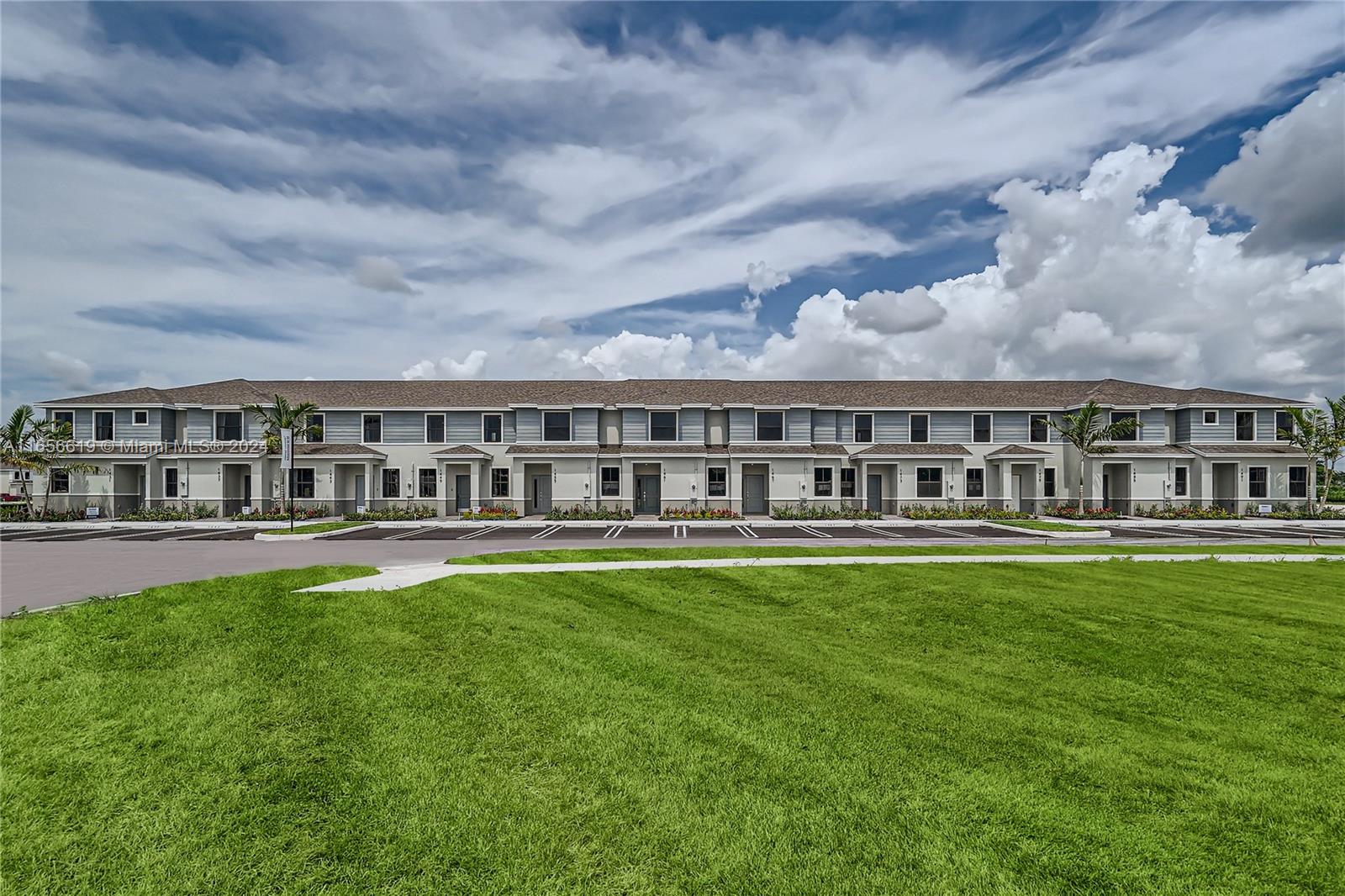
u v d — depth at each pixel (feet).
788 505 113.39
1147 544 69.10
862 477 115.65
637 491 118.32
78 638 26.32
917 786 16.33
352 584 40.11
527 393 128.57
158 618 29.50
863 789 16.11
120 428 117.50
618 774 16.70
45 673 22.79
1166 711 21.90
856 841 13.94
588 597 39.01
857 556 57.26
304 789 15.83
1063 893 12.42
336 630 28.94
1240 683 24.64
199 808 15.01
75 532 93.25
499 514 112.47
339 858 13.28
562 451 114.73
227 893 12.26
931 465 116.47
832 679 24.52
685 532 91.86
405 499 119.85
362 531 94.17
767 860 13.28
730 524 104.06
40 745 17.89
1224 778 17.10
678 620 33.88
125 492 115.65
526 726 19.54
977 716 21.09
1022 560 55.01
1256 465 115.44
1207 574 47.32
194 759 17.22
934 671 26.00
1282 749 18.97
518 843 13.75
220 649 25.89
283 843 13.74
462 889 12.37
